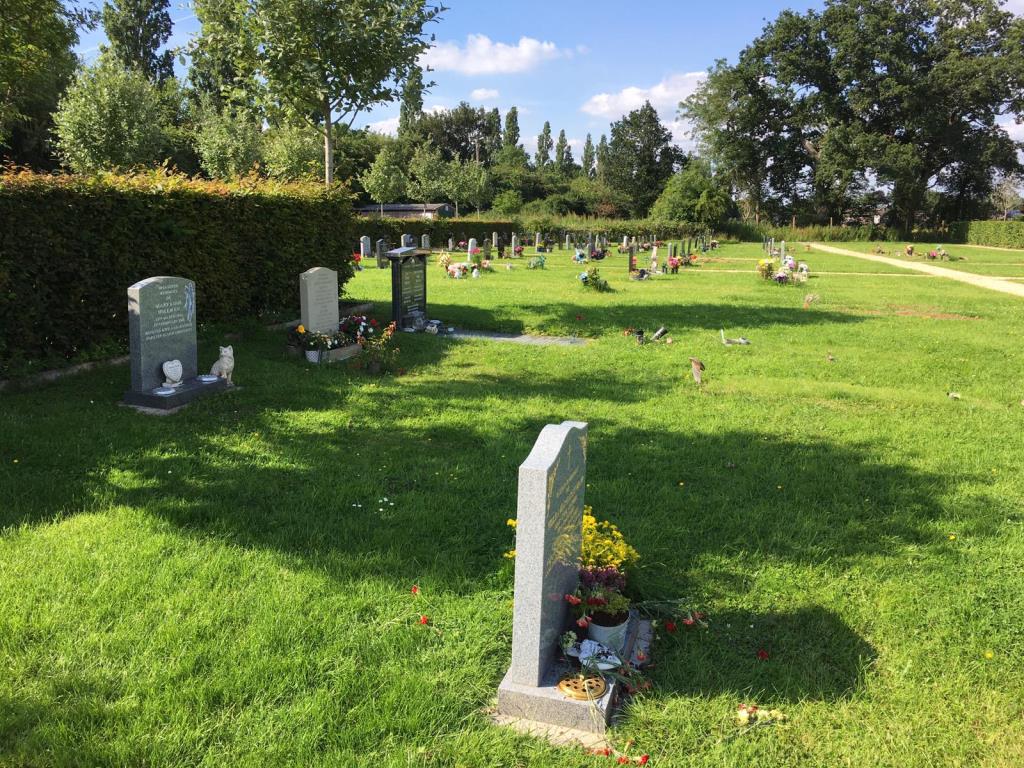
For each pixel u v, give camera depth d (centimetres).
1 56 1432
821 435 785
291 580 443
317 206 1553
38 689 338
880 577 475
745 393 974
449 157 10588
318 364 1092
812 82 6931
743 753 317
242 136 4528
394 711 335
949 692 363
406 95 1714
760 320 1652
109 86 3509
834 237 7069
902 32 6400
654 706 348
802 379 1068
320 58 1577
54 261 947
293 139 4388
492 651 387
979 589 460
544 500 326
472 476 631
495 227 5109
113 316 1063
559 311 1727
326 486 599
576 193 8919
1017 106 6369
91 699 330
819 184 7150
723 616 427
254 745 310
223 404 846
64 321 977
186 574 446
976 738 332
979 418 863
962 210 7525
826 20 6681
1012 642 407
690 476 646
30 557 457
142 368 827
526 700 339
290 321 1405
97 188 1007
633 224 6309
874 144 6338
